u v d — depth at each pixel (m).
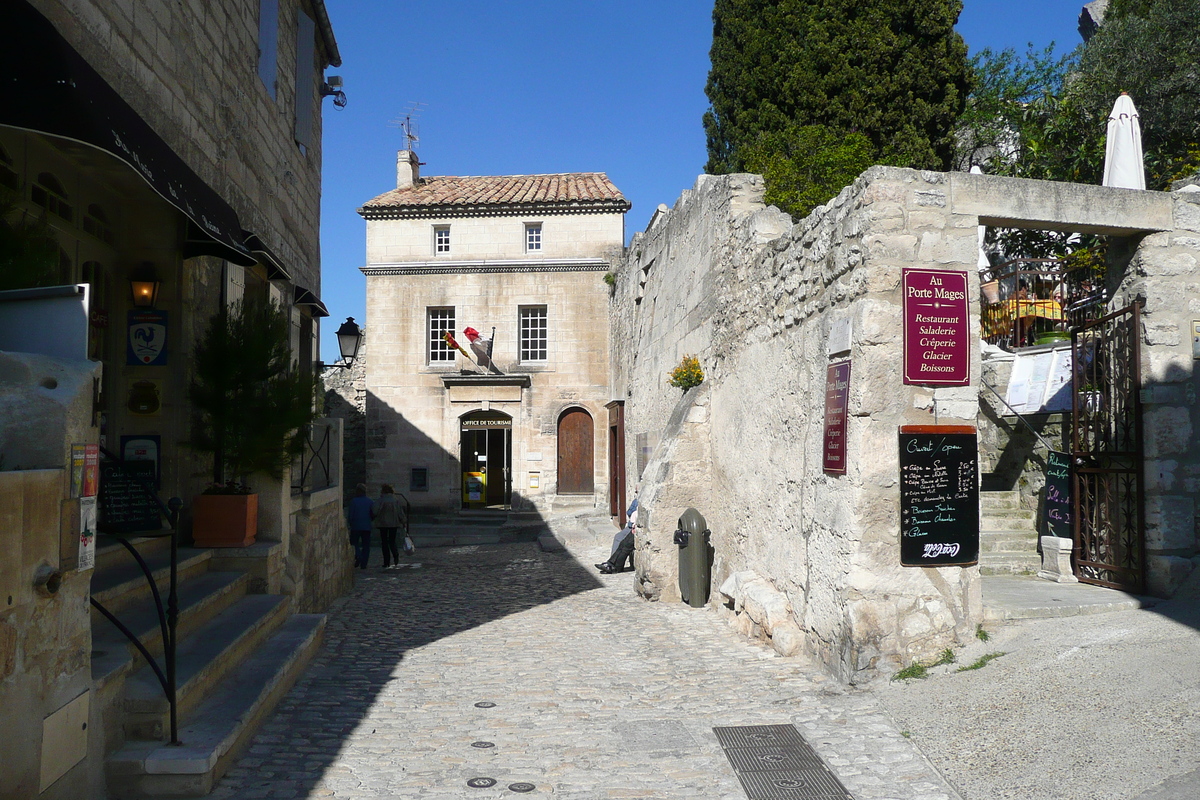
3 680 2.99
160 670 4.44
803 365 7.34
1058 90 17.47
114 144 4.29
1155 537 6.79
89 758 3.76
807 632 6.93
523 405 23.16
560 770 4.55
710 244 11.07
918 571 6.04
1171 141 13.10
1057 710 4.77
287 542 7.93
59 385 3.54
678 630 8.62
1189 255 7.02
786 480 7.71
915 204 6.23
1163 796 3.69
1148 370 6.94
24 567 3.13
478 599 11.20
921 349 6.11
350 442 25.22
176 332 6.97
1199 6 12.98
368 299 23.48
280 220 9.88
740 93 15.51
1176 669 4.93
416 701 5.91
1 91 3.71
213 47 7.30
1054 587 7.31
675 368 13.43
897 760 4.62
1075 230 6.98
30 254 4.19
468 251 23.58
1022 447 9.41
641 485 11.59
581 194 23.86
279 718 5.41
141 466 6.70
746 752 4.79
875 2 14.26
